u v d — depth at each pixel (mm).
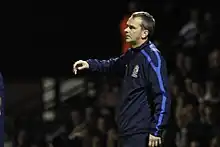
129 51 20922
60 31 49094
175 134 33906
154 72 19844
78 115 38906
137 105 20375
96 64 21688
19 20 49000
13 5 48938
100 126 36844
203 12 48000
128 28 20641
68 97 49688
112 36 48625
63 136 35594
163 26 47000
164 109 19609
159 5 47719
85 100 45094
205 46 44344
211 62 42594
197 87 37625
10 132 48156
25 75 49062
